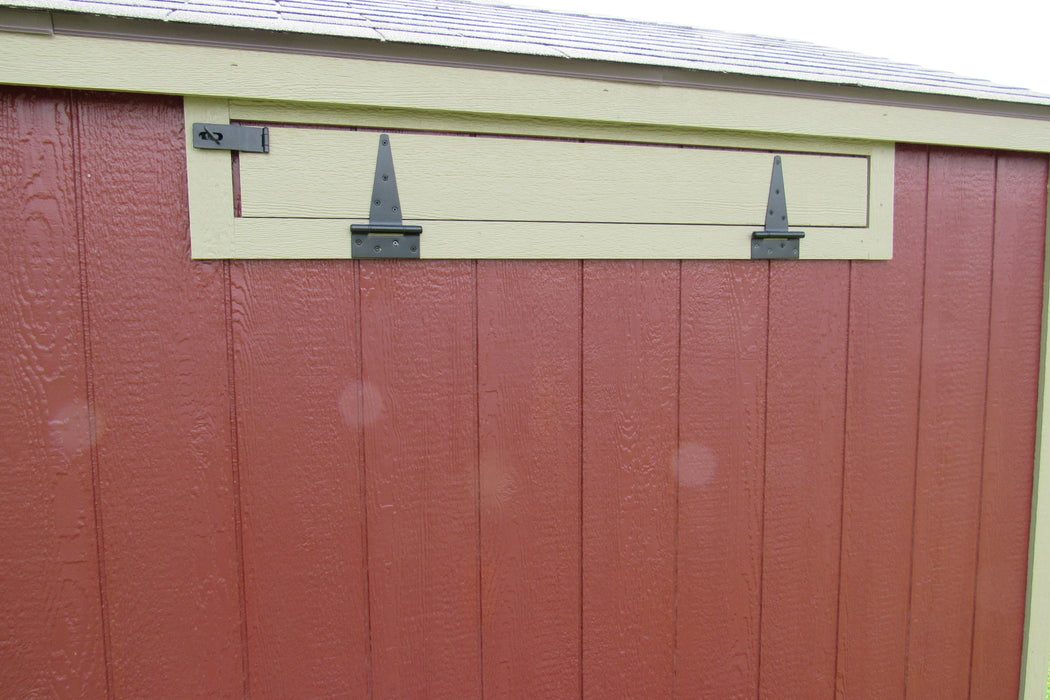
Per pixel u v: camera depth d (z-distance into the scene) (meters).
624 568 1.28
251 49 0.95
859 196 1.35
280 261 1.04
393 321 1.11
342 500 1.11
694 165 1.22
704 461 1.32
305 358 1.07
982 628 1.60
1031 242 1.52
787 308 1.34
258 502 1.07
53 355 0.97
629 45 1.40
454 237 1.10
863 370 1.42
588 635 1.27
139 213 0.98
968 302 1.48
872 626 1.49
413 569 1.16
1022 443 1.58
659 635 1.32
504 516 1.20
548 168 1.14
